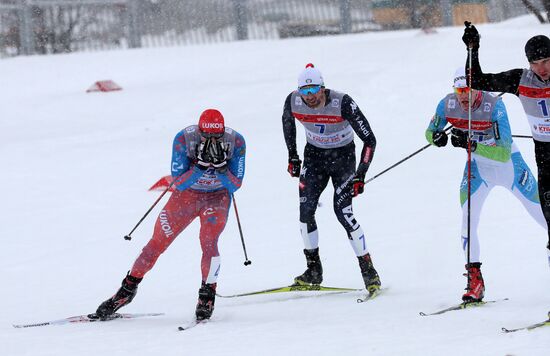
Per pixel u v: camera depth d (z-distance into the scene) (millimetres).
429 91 49562
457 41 64750
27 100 61844
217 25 90750
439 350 13906
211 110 18375
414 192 31453
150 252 19016
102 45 87812
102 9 86562
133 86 65312
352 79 57156
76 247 27906
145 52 80000
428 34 74188
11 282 23969
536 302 17406
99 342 16312
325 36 84500
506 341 14164
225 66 71188
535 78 16641
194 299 20891
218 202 19172
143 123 52219
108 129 51219
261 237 27500
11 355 15492
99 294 22047
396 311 17953
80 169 41125
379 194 31719
